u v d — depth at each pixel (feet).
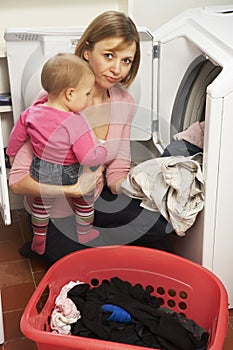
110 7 8.42
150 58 7.32
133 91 7.40
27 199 7.22
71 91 6.08
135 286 6.45
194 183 6.26
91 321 5.90
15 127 6.45
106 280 6.79
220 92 5.62
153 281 6.68
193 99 7.61
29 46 7.16
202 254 6.54
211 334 6.00
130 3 8.00
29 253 7.52
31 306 5.73
